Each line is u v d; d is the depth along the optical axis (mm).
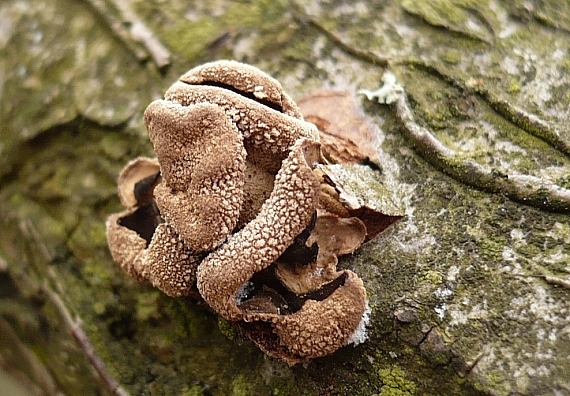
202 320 99
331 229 90
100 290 105
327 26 103
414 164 94
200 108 85
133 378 102
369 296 89
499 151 92
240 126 86
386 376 89
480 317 86
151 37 106
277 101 88
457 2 101
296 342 85
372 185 92
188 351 99
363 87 99
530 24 98
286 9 104
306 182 83
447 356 86
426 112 96
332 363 91
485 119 94
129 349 103
